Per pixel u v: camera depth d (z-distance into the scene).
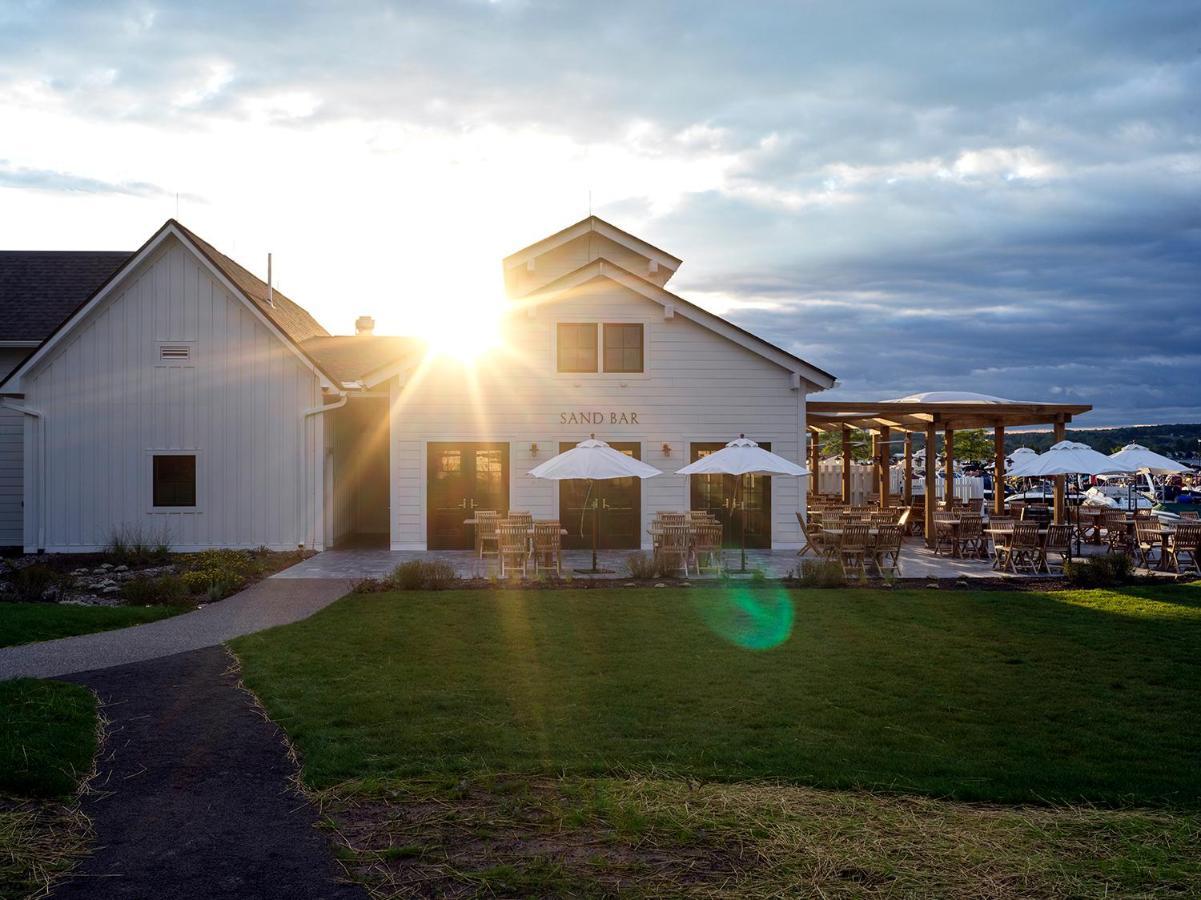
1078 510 22.91
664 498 21.30
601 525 21.23
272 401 20.69
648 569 15.94
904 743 6.90
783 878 4.70
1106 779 6.13
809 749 6.69
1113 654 9.89
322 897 4.53
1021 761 6.51
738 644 10.34
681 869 4.80
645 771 6.21
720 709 7.75
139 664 9.52
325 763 6.32
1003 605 12.98
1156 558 20.50
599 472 15.35
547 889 4.59
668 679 8.76
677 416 21.34
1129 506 28.03
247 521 20.66
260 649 10.06
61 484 20.55
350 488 24.72
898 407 22.00
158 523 20.59
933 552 21.08
